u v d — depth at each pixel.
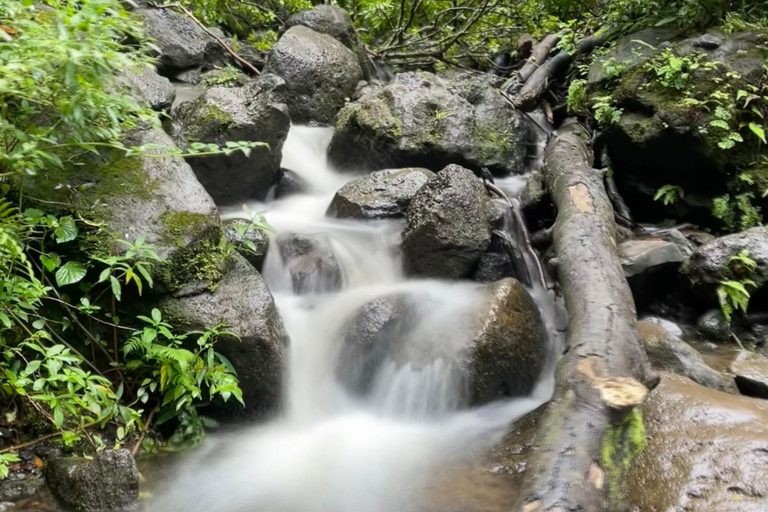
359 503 3.03
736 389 3.88
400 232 4.83
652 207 5.92
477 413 3.87
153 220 3.58
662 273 4.82
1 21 2.95
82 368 3.41
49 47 2.80
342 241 4.77
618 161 5.94
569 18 8.55
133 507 2.94
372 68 8.48
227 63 7.66
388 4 9.41
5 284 2.94
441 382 3.83
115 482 2.92
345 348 3.99
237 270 3.80
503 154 6.07
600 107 5.79
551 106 7.29
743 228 5.32
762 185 5.27
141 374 3.46
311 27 7.84
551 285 4.85
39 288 3.03
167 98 5.23
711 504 2.69
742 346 4.51
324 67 6.91
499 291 4.12
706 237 5.42
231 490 3.14
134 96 4.03
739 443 2.95
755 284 4.52
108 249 3.41
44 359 3.06
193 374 3.28
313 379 3.96
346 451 3.50
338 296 4.38
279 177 5.54
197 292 3.57
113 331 3.46
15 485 2.97
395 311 4.07
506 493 3.05
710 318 4.65
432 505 2.99
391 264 4.76
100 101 3.10
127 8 7.03
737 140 5.15
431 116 5.81
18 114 3.13
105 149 3.70
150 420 3.42
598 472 2.68
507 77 8.50
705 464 2.88
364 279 4.62
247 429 3.69
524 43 8.55
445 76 8.41
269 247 4.48
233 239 4.23
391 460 3.41
